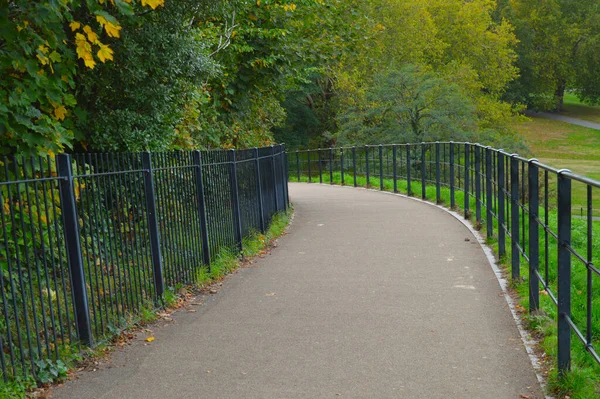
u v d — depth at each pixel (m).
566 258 4.33
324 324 5.93
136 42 8.01
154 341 5.60
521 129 70.75
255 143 18.09
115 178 5.99
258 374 4.73
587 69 77.12
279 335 5.65
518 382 4.42
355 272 8.12
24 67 5.82
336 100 38.28
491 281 7.39
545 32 75.81
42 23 5.50
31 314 5.61
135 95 8.44
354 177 23.92
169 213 7.09
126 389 4.52
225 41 12.55
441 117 29.03
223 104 14.76
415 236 10.67
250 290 7.40
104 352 5.27
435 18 44.28
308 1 14.88
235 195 9.49
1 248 5.14
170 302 6.71
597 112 85.38
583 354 4.92
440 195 16.56
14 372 4.39
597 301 6.84
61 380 4.69
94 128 8.27
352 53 17.81
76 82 7.87
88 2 5.43
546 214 5.23
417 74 31.55
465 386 4.38
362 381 4.53
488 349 5.10
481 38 45.41
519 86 72.19
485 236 10.40
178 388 4.51
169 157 7.19
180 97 9.62
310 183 28.73
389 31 36.47
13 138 5.92
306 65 17.02
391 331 5.65
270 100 17.83
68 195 5.08
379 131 31.25
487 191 9.91
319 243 10.44
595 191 4.82
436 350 5.12
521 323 5.75
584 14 77.88
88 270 5.37
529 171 5.80
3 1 5.28
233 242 9.36
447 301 6.59
